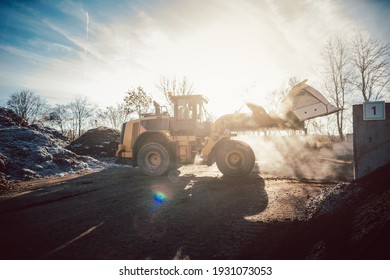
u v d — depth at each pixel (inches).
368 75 798.5
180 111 309.9
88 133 639.8
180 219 136.2
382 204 100.3
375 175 141.8
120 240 110.7
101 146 588.1
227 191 200.5
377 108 151.4
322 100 259.6
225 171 265.6
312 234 105.5
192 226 124.9
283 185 214.8
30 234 120.8
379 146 150.3
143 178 292.7
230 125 291.9
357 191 130.8
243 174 262.7
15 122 529.3
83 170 404.2
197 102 308.2
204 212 146.9
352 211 114.0
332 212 119.4
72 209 164.4
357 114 156.3
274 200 164.9
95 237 115.0
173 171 347.3
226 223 126.7
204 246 102.0
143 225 129.3
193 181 258.2
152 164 303.6
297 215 131.3
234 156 265.6
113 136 632.4
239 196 181.8
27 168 347.9
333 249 86.2
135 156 315.9
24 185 273.6
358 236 85.0
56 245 107.0
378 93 794.8
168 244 105.0
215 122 293.0
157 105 339.3
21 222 139.8
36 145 403.9
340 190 137.6
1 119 483.5
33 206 177.2
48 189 240.2
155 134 310.0
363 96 808.9
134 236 115.0
